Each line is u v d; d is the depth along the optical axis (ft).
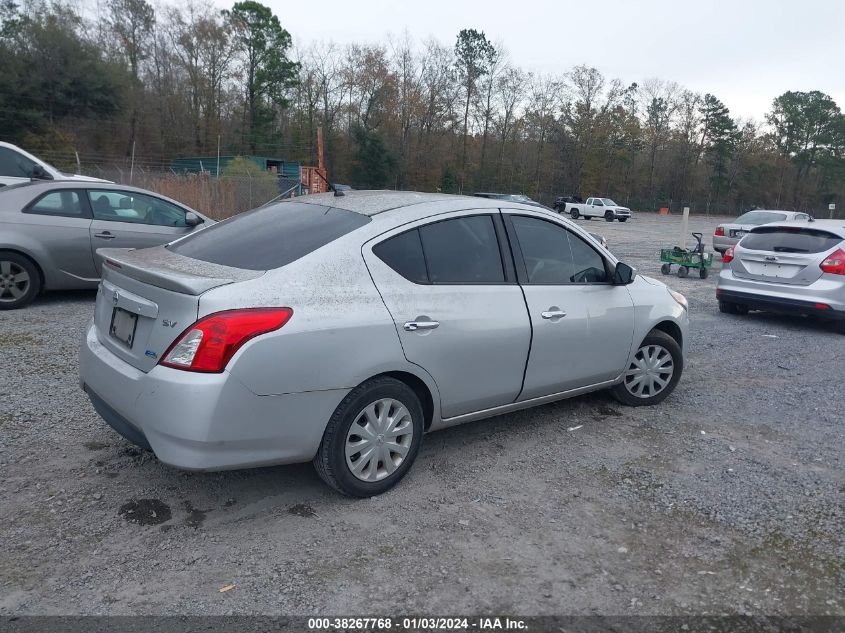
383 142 193.06
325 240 12.17
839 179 308.60
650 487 13.44
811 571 10.73
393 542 11.05
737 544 11.44
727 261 33.68
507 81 229.04
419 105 207.62
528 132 240.73
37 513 11.42
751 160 287.69
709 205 276.21
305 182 105.50
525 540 11.30
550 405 18.16
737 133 284.20
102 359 11.78
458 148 224.53
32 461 13.28
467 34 218.59
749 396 19.98
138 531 11.03
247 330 10.44
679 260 50.31
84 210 27.40
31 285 26.40
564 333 15.11
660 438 16.14
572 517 12.12
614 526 11.88
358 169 195.11
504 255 14.35
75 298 29.07
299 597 9.53
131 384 10.88
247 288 10.81
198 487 12.57
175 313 10.59
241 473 13.21
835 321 30.76
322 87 204.23
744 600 9.93
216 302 10.43
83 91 143.95
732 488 13.55
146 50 187.73
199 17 189.98
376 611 9.32
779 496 13.26
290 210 14.21
